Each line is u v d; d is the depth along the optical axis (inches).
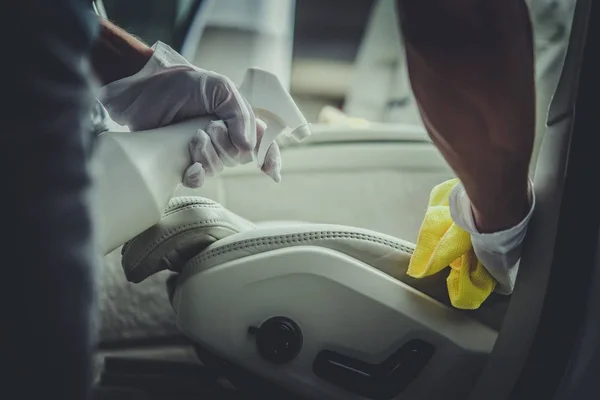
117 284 56.3
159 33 80.0
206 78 36.1
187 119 36.7
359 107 99.2
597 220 28.2
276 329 35.7
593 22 27.0
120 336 53.9
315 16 102.4
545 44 43.2
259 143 38.0
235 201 71.1
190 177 34.9
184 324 37.4
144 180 32.2
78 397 21.8
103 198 31.4
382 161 75.5
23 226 20.1
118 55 37.0
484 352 35.0
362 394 35.8
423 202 73.5
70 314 21.1
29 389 21.0
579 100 27.5
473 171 28.4
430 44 24.2
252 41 82.4
